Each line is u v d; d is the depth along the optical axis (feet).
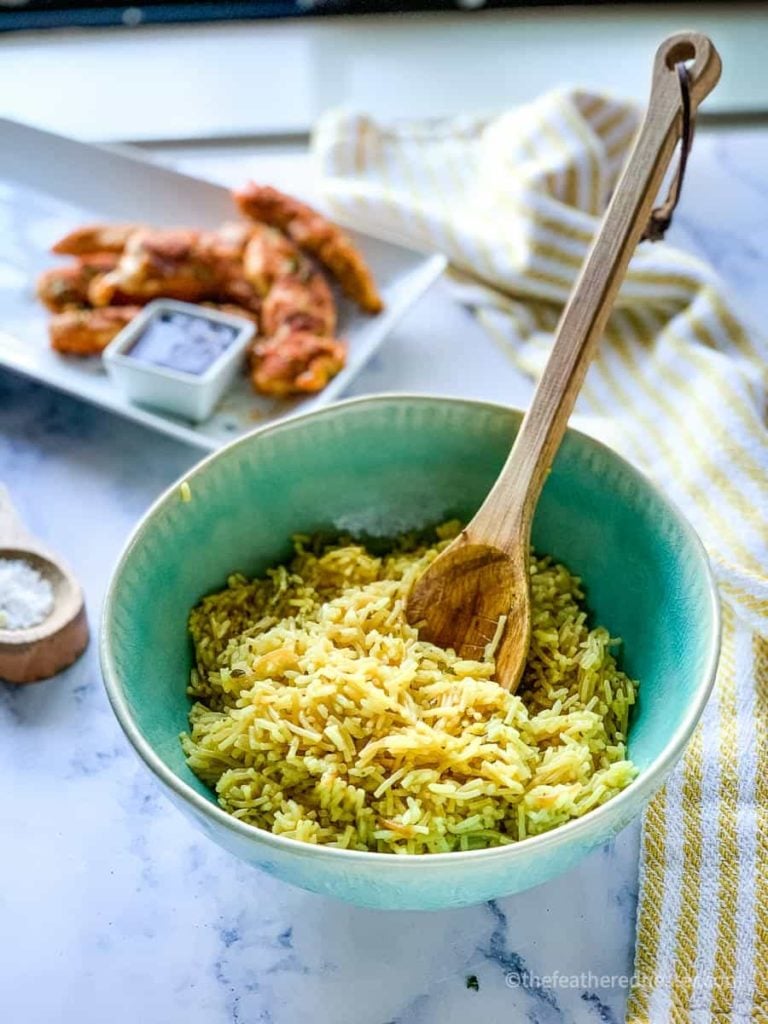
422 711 1.41
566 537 1.65
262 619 1.60
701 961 1.36
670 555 1.48
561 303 2.32
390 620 1.51
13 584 1.70
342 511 1.72
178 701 1.51
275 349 2.12
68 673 1.72
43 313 2.31
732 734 1.57
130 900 1.46
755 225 2.57
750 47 3.21
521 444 1.51
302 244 2.31
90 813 1.55
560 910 1.45
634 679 1.53
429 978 1.39
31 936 1.42
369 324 2.28
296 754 1.37
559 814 1.32
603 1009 1.36
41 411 2.16
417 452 1.66
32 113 2.95
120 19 3.20
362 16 3.30
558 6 3.36
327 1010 1.36
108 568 1.86
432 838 1.31
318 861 1.16
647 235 1.65
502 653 1.48
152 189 2.56
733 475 1.89
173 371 2.05
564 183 2.39
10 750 1.62
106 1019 1.35
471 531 1.51
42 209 2.56
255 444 1.59
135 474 2.03
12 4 3.16
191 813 1.21
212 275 2.29
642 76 3.20
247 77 3.10
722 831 1.47
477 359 2.24
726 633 1.72
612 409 2.10
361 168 2.61
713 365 2.06
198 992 1.38
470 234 2.35
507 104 3.09
